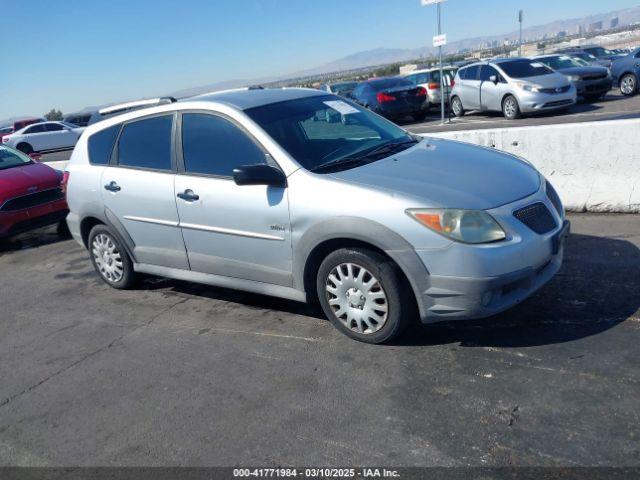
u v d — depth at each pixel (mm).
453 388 3350
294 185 3980
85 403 3768
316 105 4762
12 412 3791
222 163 4445
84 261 7148
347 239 3816
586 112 15031
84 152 5633
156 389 3811
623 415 2928
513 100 15414
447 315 3566
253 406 3455
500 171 4000
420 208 3506
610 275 4555
